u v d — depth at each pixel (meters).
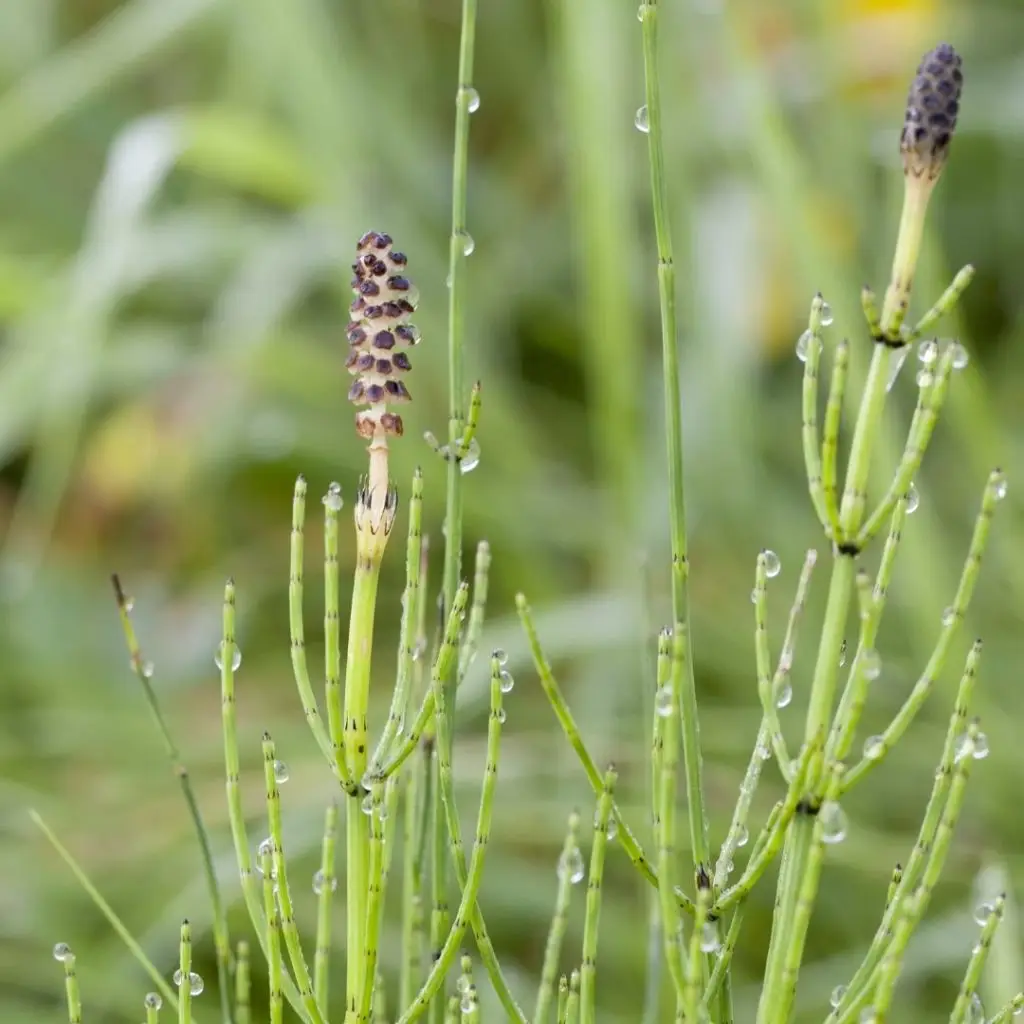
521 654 1.08
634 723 1.07
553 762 0.99
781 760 0.62
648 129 0.63
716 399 1.23
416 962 0.67
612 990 0.94
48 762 1.09
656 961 0.69
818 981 0.91
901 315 0.62
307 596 1.26
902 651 1.14
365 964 0.63
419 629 0.66
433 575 1.25
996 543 1.18
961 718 0.63
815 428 0.62
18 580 1.24
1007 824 1.00
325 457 1.30
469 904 0.63
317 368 1.33
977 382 1.04
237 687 1.18
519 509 1.26
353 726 0.62
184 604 1.25
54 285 1.25
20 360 1.26
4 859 0.97
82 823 1.00
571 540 1.28
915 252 0.62
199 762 1.06
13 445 1.29
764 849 0.63
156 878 0.97
